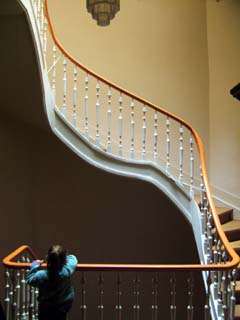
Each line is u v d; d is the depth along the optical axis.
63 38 6.93
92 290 6.43
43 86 5.05
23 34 4.60
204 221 4.88
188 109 7.02
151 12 7.09
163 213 6.27
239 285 4.49
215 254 4.39
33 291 4.02
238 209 6.52
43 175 6.36
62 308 3.42
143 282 6.42
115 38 7.02
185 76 7.06
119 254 6.46
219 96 6.90
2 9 4.36
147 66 7.02
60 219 6.45
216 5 7.00
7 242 6.20
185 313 6.43
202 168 5.03
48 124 5.35
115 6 4.98
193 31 7.09
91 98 6.89
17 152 6.24
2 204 6.14
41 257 6.39
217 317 4.02
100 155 5.53
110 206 6.36
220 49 6.92
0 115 5.99
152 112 6.93
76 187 6.33
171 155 6.92
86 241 6.46
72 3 6.99
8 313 3.69
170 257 6.41
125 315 6.41
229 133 6.73
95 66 6.96
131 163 5.56
